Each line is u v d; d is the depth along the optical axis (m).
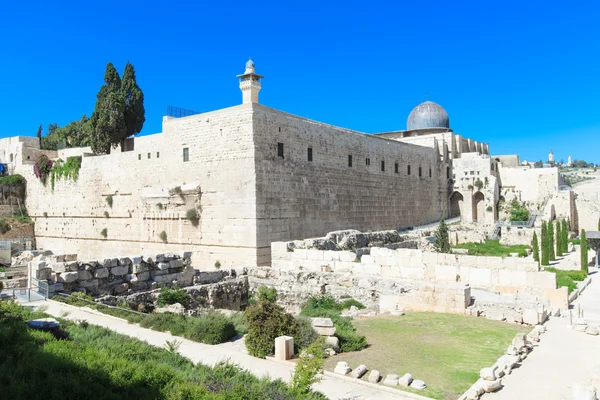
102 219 59.09
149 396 13.23
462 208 89.12
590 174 198.62
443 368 16.86
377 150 63.66
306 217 49.72
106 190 58.50
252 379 15.12
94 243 60.22
